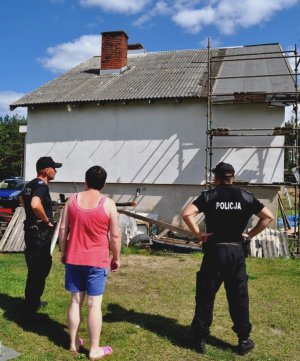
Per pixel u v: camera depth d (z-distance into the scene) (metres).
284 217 12.21
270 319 5.16
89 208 3.92
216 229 4.06
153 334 4.55
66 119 13.98
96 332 3.90
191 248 10.17
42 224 4.81
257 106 11.84
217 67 14.12
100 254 3.90
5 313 5.05
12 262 8.27
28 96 14.38
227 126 12.05
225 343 4.37
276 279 7.28
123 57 15.49
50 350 4.07
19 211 10.46
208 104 11.51
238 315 4.12
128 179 13.16
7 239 9.86
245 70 13.34
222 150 12.09
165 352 4.11
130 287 6.56
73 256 3.89
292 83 11.85
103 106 13.52
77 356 3.93
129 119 13.23
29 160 14.38
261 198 11.74
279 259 9.38
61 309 5.30
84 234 3.90
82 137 13.77
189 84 12.91
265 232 10.25
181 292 6.28
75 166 13.82
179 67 14.79
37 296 4.86
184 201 12.70
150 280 7.02
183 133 12.62
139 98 12.56
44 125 14.25
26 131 14.49
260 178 11.74
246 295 4.12
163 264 8.52
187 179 12.55
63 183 13.96
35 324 4.75
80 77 15.70
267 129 11.22
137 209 13.09
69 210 4.01
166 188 12.88
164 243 10.38
